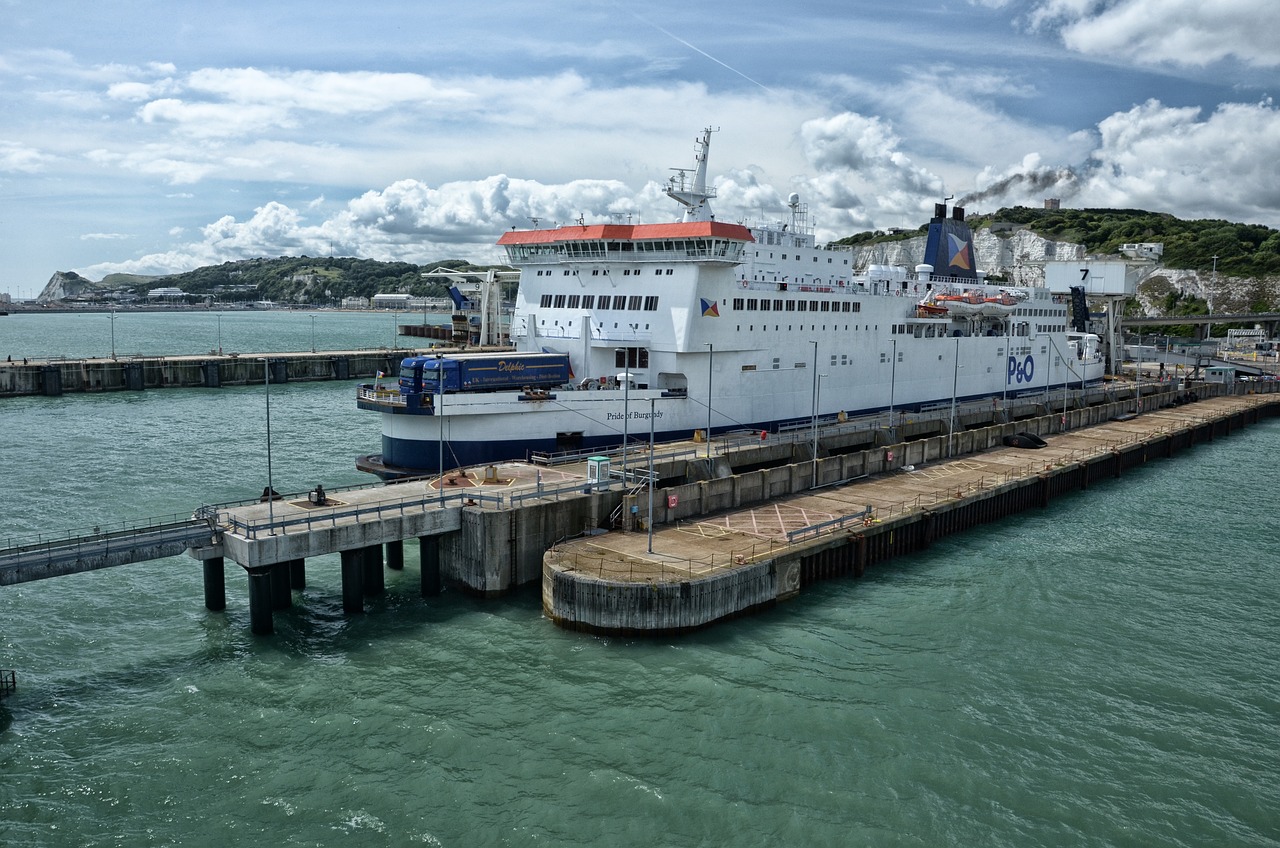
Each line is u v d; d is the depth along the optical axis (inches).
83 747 1099.9
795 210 2972.4
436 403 1955.0
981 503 2140.7
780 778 1048.2
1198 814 1007.0
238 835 944.9
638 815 978.7
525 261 2556.6
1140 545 2016.5
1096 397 3969.0
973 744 1131.9
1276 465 3100.4
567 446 2124.8
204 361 4731.8
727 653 1360.7
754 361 2471.7
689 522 1798.7
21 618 1471.5
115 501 2235.5
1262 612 1605.6
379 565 1555.1
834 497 2059.5
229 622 1462.8
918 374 3206.2
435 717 1167.0
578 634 1413.6
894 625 1497.3
